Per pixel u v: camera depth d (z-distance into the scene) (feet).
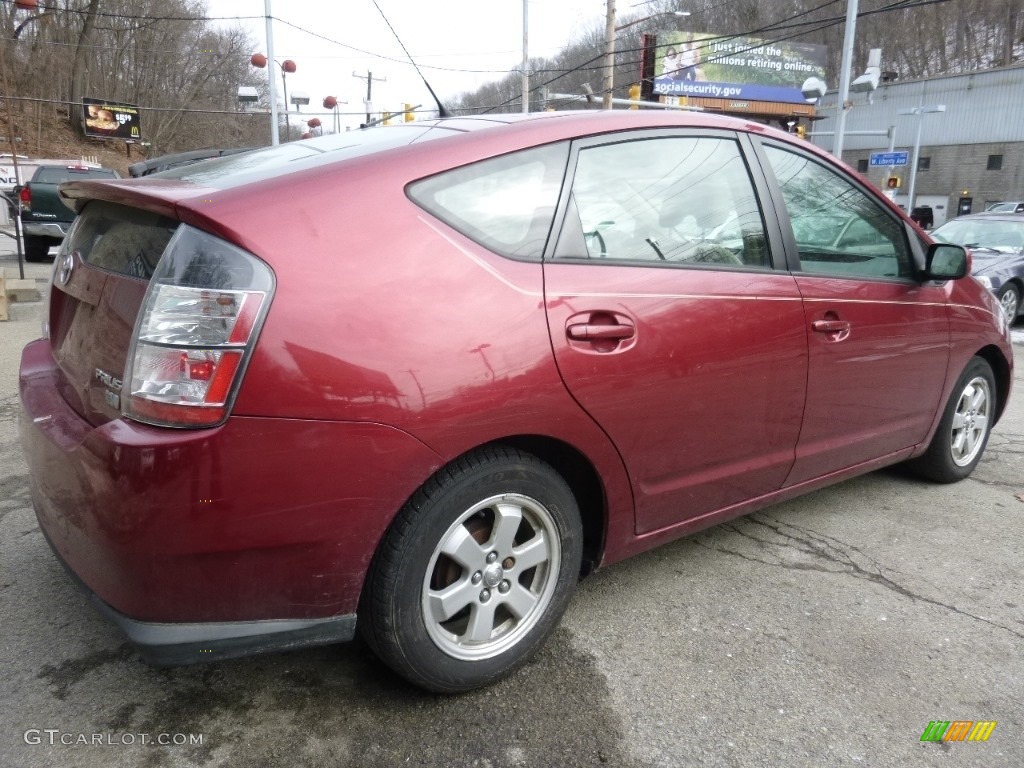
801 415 9.75
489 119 8.29
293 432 5.98
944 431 12.83
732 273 8.86
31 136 134.10
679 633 8.73
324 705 7.37
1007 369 13.93
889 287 10.87
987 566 10.54
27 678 7.67
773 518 12.03
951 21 188.44
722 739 7.04
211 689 7.59
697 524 9.18
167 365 5.84
